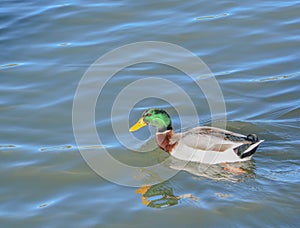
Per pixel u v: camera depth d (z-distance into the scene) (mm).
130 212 12422
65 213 12453
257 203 12367
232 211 12180
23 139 15234
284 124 15383
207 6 21688
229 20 20703
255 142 13836
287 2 21750
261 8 21406
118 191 13203
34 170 13992
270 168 13609
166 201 12750
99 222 12133
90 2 22359
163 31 20219
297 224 11641
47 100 16922
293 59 18516
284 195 12555
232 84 17438
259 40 19578
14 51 19453
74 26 20766
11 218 12352
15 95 17172
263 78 17672
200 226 11828
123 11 21578
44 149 14812
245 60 18609
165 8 21672
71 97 17031
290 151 14180
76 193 13148
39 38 20156
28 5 22281
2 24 21016
